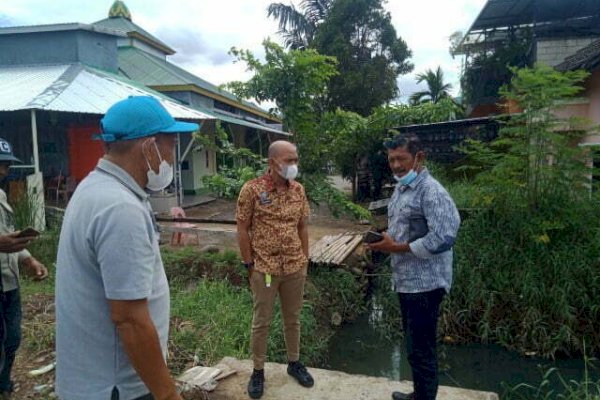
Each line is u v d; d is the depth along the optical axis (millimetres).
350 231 11055
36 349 4262
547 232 7086
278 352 5234
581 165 7176
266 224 3461
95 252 1597
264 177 3576
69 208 1712
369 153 15125
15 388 3607
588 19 12859
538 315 6355
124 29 20125
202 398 3529
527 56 14984
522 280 6672
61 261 1714
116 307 1559
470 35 16359
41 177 8773
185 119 12359
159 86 16938
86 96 10898
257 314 3498
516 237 7211
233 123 16734
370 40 23156
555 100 7328
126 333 1574
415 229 3010
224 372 3834
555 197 7152
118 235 1550
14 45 13828
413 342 3092
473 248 7258
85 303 1643
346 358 6270
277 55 7711
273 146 3506
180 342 4594
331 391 3590
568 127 8289
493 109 17219
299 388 3627
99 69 14445
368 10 22469
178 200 13828
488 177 7438
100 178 1680
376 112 9945
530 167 7309
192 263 7402
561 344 6160
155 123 1732
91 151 12219
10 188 8656
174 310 5414
